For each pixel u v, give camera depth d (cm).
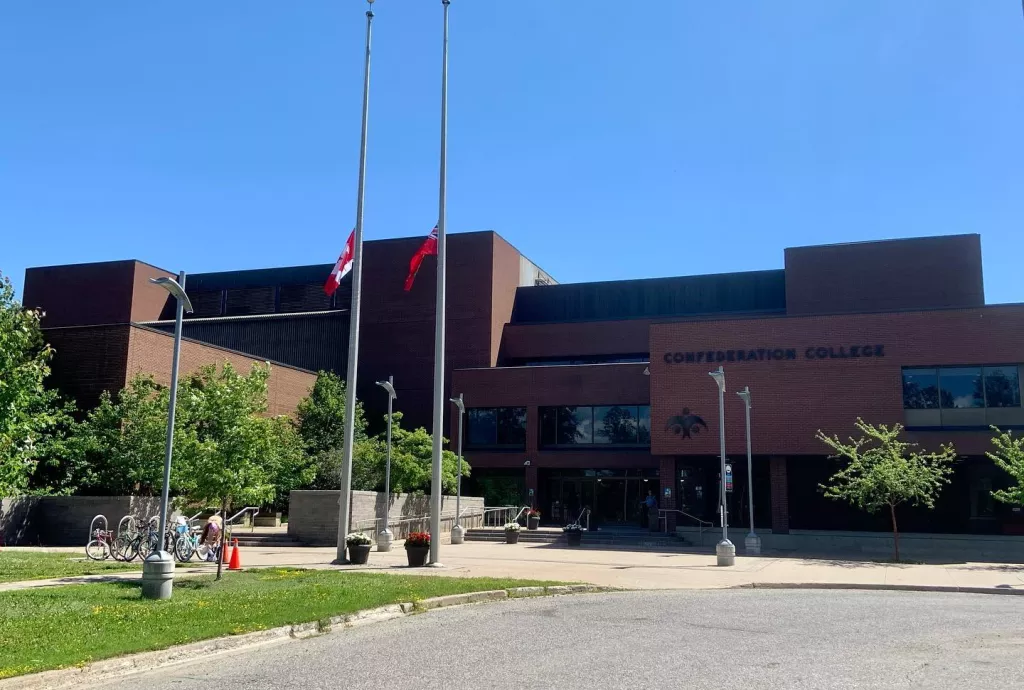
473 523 3816
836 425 3275
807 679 852
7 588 1464
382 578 1705
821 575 2125
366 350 4956
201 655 986
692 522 3916
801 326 3384
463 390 4594
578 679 853
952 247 4284
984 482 3481
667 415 3494
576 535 3122
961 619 1325
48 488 2700
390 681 845
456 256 4903
